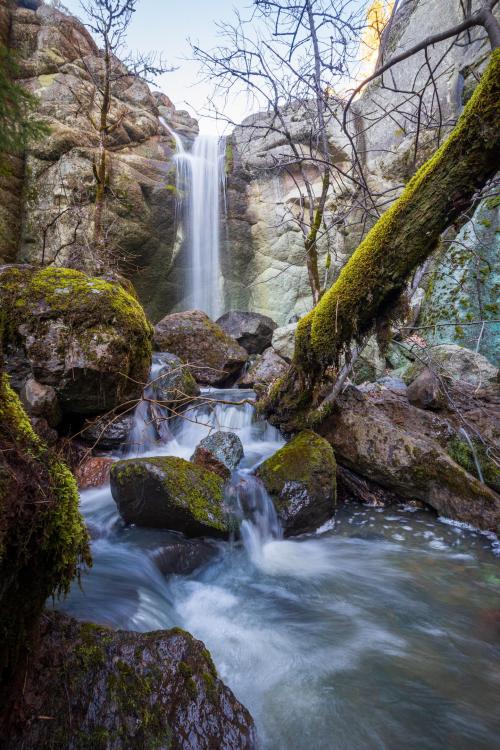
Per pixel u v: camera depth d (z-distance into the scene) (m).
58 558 1.25
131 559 2.76
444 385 4.42
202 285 13.49
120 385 4.43
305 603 2.79
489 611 2.71
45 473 1.26
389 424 4.49
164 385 5.70
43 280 4.40
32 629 1.30
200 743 1.50
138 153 12.47
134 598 2.36
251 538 3.38
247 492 3.57
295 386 4.66
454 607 2.76
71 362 4.12
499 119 2.35
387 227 3.15
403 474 4.25
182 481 3.23
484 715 1.92
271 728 1.81
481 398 4.94
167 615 2.45
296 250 13.01
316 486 3.77
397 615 2.67
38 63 11.45
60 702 1.39
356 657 2.28
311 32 4.93
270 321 11.24
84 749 1.34
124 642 1.64
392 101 10.35
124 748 1.39
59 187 10.43
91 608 2.12
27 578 1.21
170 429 5.59
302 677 2.12
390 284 3.29
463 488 3.96
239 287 13.96
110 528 3.24
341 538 3.71
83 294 4.37
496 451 4.18
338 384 4.40
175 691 1.57
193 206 12.87
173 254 12.81
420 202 2.90
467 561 3.33
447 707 1.96
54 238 10.43
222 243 13.43
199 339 8.45
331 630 2.51
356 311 3.61
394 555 3.43
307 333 4.15
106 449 4.64
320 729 1.82
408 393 5.18
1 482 1.11
